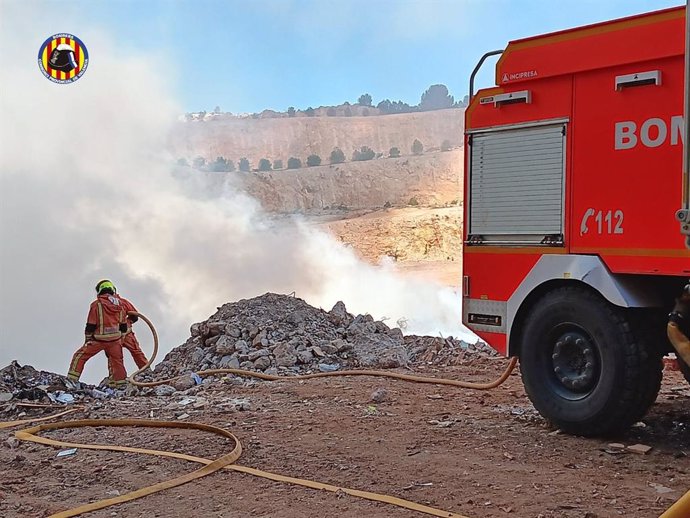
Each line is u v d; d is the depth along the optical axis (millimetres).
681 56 6219
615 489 5527
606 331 6664
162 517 5113
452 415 7895
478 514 5074
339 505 5258
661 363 6758
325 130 168125
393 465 6148
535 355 7199
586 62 6781
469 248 7742
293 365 11508
